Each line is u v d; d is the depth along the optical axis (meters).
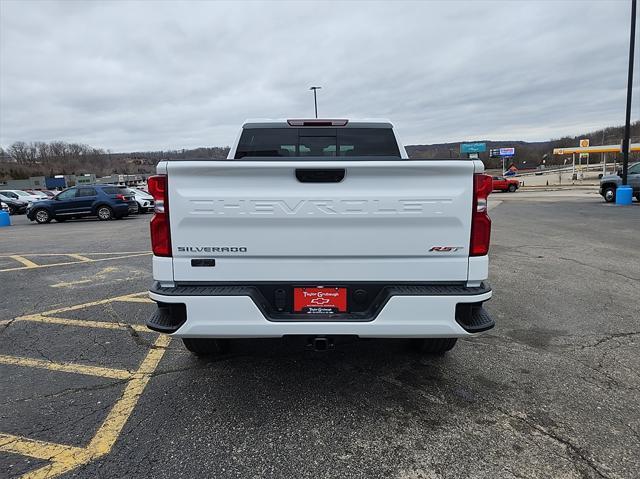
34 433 2.68
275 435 2.63
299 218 2.64
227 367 3.56
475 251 2.70
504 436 2.61
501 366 3.53
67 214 18.89
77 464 2.39
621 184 20.30
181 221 2.67
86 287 6.20
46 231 14.91
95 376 3.43
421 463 2.38
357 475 2.29
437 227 2.66
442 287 2.73
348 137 4.62
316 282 2.73
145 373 3.47
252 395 3.11
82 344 4.07
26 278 6.87
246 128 4.57
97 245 10.62
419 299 2.65
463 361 3.62
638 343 3.97
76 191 19.02
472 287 2.74
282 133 4.59
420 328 2.68
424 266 2.70
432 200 2.62
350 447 2.52
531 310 4.92
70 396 3.12
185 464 2.38
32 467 2.37
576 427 2.69
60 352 3.90
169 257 2.73
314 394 3.12
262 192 2.63
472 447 2.51
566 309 4.94
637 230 11.16
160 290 2.72
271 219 2.65
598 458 2.41
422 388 3.19
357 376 3.38
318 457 2.43
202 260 2.72
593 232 11.02
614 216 14.59
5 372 3.51
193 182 2.64
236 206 2.64
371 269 2.71
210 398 3.07
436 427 2.70
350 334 2.69
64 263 8.14
